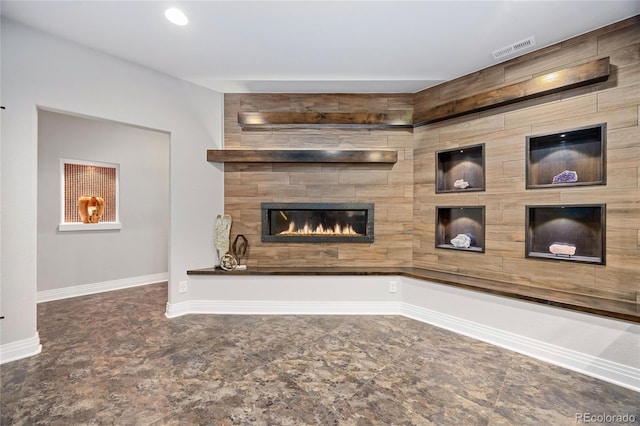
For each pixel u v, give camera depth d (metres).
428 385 2.01
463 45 2.63
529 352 2.44
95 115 2.74
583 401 1.86
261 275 3.37
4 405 1.77
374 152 3.46
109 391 1.92
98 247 4.29
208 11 2.21
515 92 2.67
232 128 3.61
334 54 2.81
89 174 4.25
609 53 2.32
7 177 2.28
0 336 2.25
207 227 3.51
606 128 2.33
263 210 3.61
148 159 4.81
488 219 2.97
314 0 2.08
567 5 2.12
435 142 3.37
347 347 2.54
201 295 3.39
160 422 1.65
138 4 2.12
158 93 3.15
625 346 2.03
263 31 2.45
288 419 1.68
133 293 4.19
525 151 2.73
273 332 2.84
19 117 2.32
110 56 2.82
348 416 1.70
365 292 3.36
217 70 3.13
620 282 2.28
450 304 2.94
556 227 2.69
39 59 2.42
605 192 2.33
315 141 3.59
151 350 2.47
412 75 3.19
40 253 3.80
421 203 3.49
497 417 1.70
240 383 2.01
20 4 2.11
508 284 2.77
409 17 2.26
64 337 2.71
